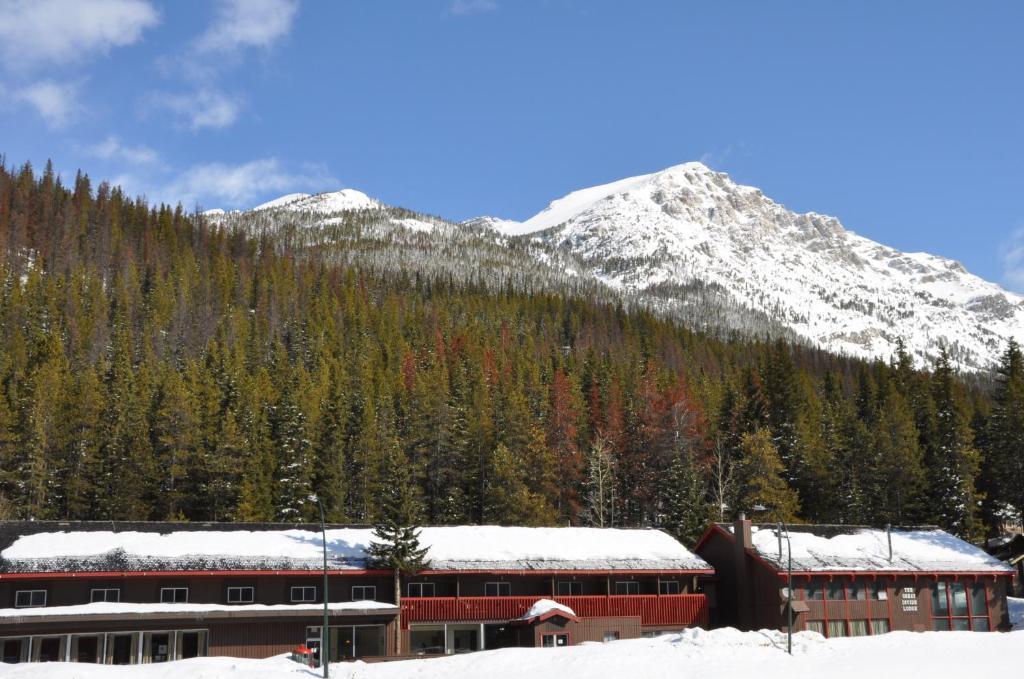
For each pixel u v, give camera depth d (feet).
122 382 295.69
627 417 342.23
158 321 435.12
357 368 379.14
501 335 540.93
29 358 329.52
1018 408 293.84
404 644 176.24
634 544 203.10
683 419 323.78
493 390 366.63
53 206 588.91
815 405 363.35
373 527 194.70
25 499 247.29
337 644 175.32
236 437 266.16
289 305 524.11
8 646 152.76
